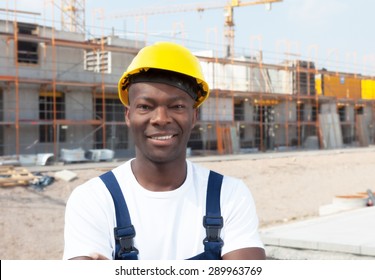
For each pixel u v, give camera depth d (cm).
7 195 1616
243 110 3947
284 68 3959
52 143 2834
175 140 194
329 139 4316
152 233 192
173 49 196
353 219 948
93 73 2966
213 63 3556
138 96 194
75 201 197
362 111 5109
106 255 191
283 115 4203
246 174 2419
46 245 1242
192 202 198
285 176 2444
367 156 3391
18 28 2772
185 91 194
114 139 3128
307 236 764
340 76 4584
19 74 2691
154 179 197
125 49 2895
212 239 194
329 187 2259
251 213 206
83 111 2941
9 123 2545
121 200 195
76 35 3003
